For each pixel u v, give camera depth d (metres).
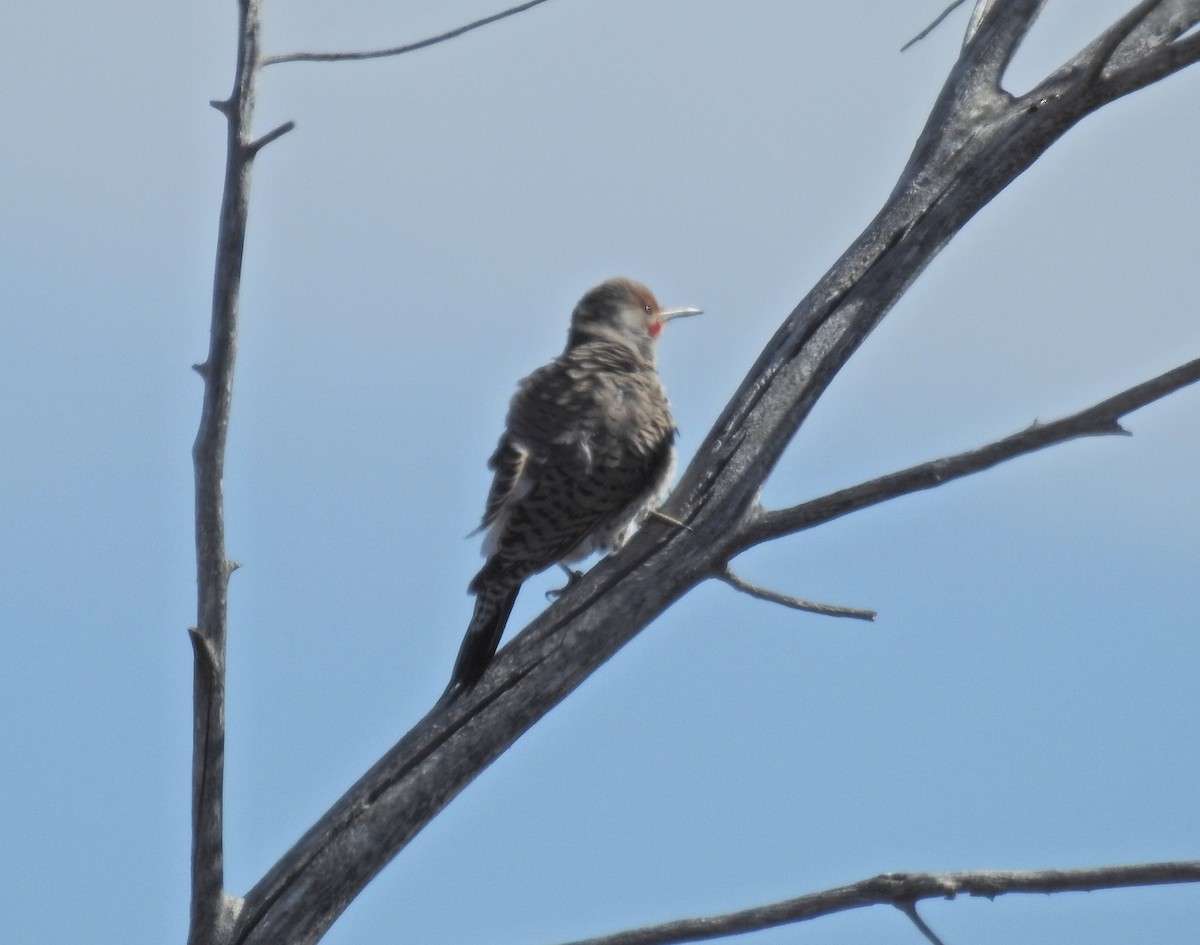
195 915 9.84
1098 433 10.41
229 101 9.38
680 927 9.52
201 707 9.54
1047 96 12.12
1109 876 9.21
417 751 10.45
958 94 12.28
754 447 11.29
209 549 9.47
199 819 9.67
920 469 10.77
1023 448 10.58
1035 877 9.30
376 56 10.25
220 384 9.45
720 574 11.09
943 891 9.29
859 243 11.98
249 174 9.40
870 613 11.20
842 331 11.71
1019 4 12.41
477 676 10.72
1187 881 9.15
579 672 10.78
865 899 9.40
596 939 9.52
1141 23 12.40
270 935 9.91
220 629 9.52
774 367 11.60
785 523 11.06
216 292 9.42
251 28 9.41
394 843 10.25
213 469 9.45
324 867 10.10
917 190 12.02
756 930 9.49
